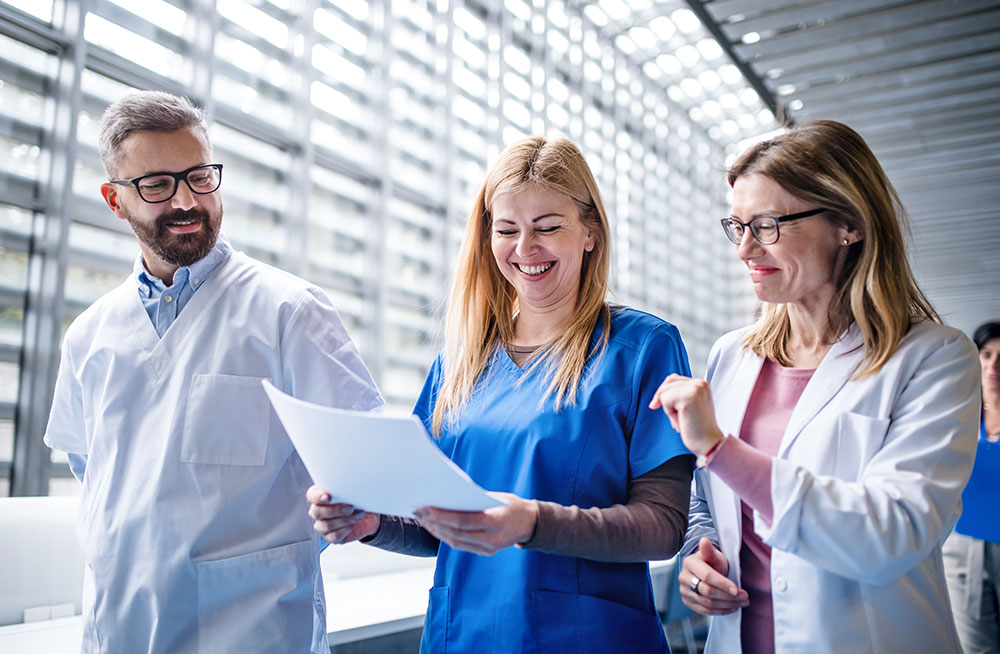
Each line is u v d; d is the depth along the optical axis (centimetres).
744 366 129
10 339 363
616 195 782
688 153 940
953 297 1608
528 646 106
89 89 396
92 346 135
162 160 125
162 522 122
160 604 119
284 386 134
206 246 133
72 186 373
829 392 111
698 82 866
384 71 558
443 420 127
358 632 192
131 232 416
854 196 107
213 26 441
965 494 228
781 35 743
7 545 183
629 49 805
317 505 105
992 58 769
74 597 194
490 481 116
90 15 392
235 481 124
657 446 109
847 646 102
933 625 103
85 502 132
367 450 83
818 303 117
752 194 112
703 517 130
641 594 112
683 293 922
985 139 957
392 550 123
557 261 118
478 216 131
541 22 690
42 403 362
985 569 229
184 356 130
